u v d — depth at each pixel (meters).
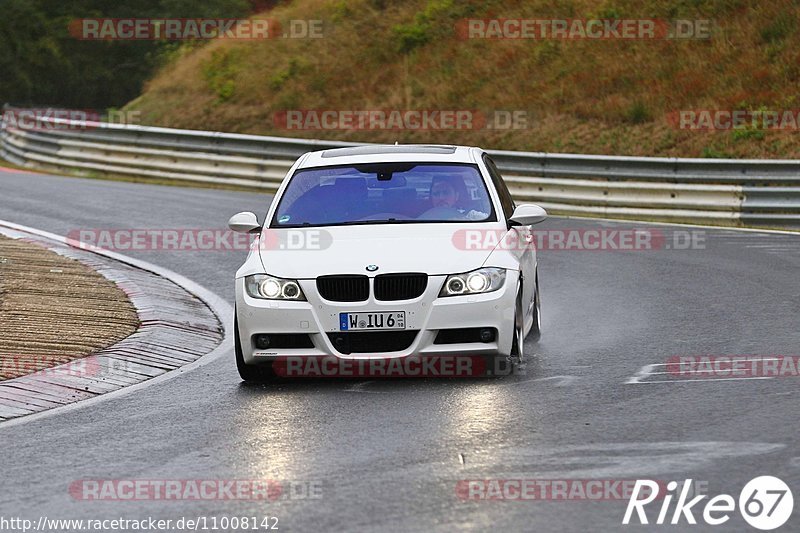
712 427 23.44
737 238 61.53
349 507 18.52
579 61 105.88
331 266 29.42
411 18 121.50
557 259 55.22
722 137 89.38
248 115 115.00
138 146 97.00
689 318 38.38
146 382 30.78
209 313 42.03
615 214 73.88
